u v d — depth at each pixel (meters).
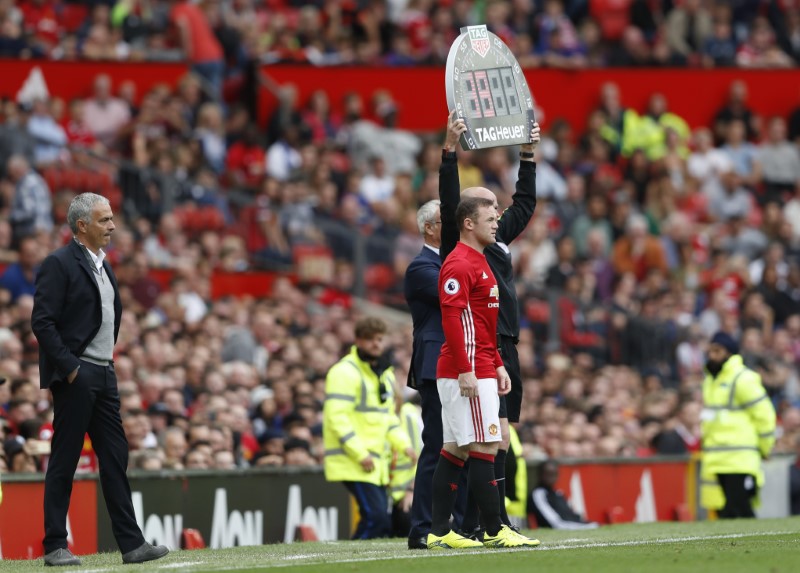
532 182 32.81
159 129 73.88
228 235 69.50
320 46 88.00
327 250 70.81
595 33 94.75
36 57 75.75
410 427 44.31
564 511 47.03
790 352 74.75
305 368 54.03
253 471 41.25
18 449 38.53
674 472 52.53
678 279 80.06
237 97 84.25
